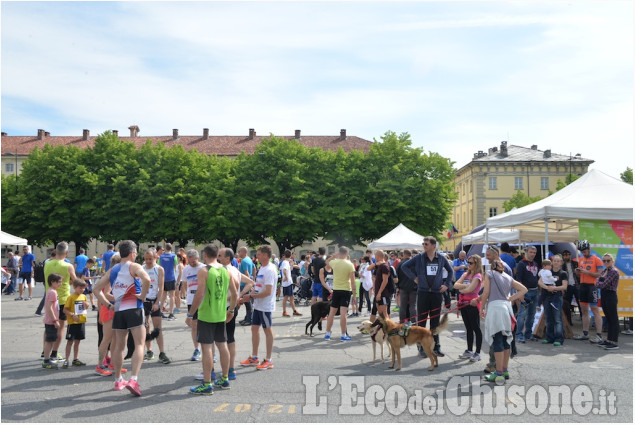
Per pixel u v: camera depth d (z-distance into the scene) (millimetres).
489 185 73375
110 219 48656
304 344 11820
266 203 46781
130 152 51750
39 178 51094
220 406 6820
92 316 17094
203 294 7453
